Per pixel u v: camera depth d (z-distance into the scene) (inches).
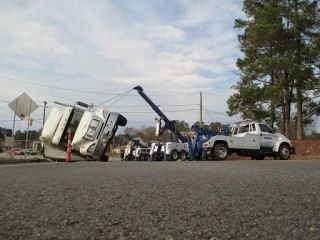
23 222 69.4
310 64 1072.2
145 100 934.4
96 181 153.9
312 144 1005.8
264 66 984.3
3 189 125.0
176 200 100.0
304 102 1148.5
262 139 705.0
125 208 86.8
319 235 61.3
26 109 541.6
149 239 58.1
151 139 2822.3
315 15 986.1
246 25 1186.0
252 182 148.1
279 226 67.9
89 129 554.6
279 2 1079.6
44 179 165.0
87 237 58.7
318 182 148.2
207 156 706.2
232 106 1193.4
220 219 74.2
